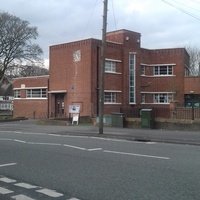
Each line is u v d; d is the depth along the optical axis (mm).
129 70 44875
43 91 46594
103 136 23188
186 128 26797
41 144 18484
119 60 43844
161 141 20500
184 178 10141
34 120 43094
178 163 12547
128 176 10477
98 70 41375
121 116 30000
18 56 64312
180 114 29703
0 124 37281
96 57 41312
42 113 46281
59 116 43156
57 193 8781
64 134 25219
